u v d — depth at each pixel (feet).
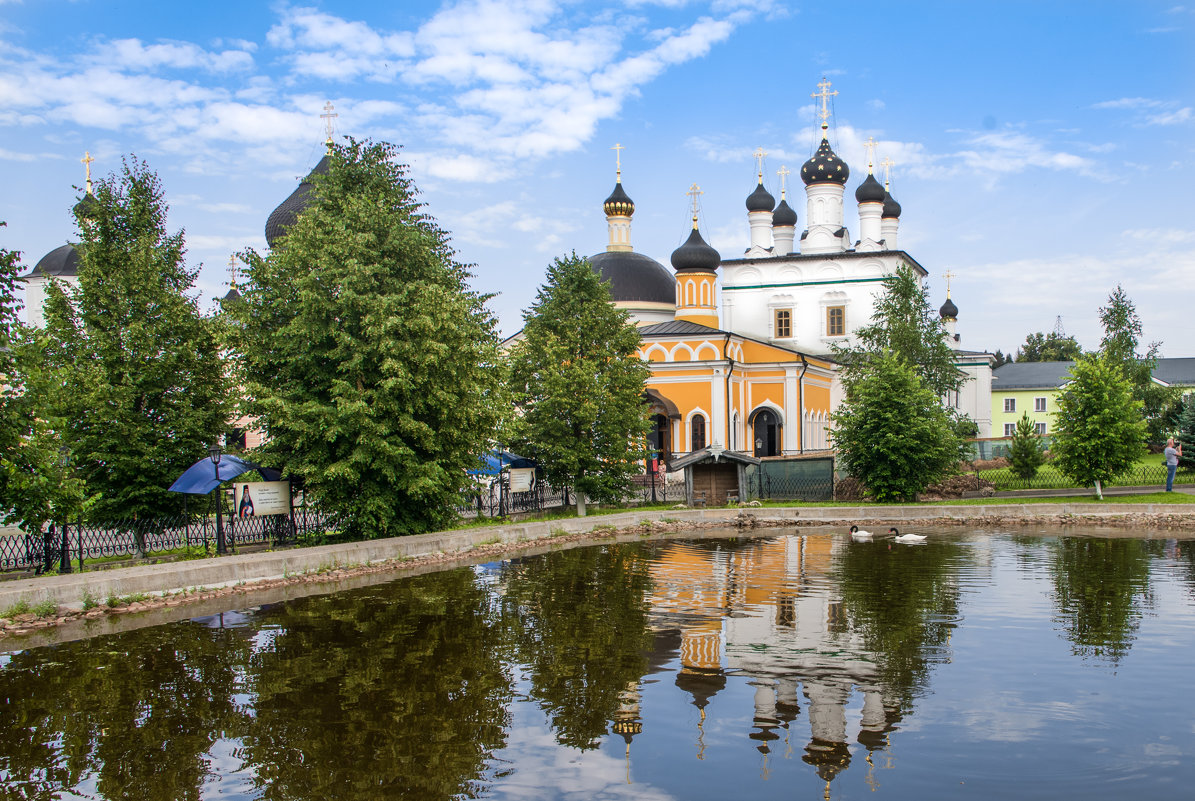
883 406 112.98
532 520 100.32
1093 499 108.37
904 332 150.61
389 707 38.09
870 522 103.30
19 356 60.49
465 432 81.76
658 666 43.42
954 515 103.55
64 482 62.64
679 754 32.58
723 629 50.67
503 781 30.53
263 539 79.66
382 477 77.41
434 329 74.13
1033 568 69.56
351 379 77.61
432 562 75.97
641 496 122.72
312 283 74.64
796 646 46.68
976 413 209.97
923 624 51.13
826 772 30.68
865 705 37.29
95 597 55.21
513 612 55.83
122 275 77.15
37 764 32.53
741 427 154.10
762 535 94.63
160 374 77.25
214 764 32.37
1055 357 351.25
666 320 189.26
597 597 60.39
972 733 34.04
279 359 77.00
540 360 109.91
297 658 45.50
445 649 47.06
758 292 198.49
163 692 40.27
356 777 31.07
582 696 39.11
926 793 28.94
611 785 29.96
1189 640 46.91
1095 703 37.11
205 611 56.44
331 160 81.92
